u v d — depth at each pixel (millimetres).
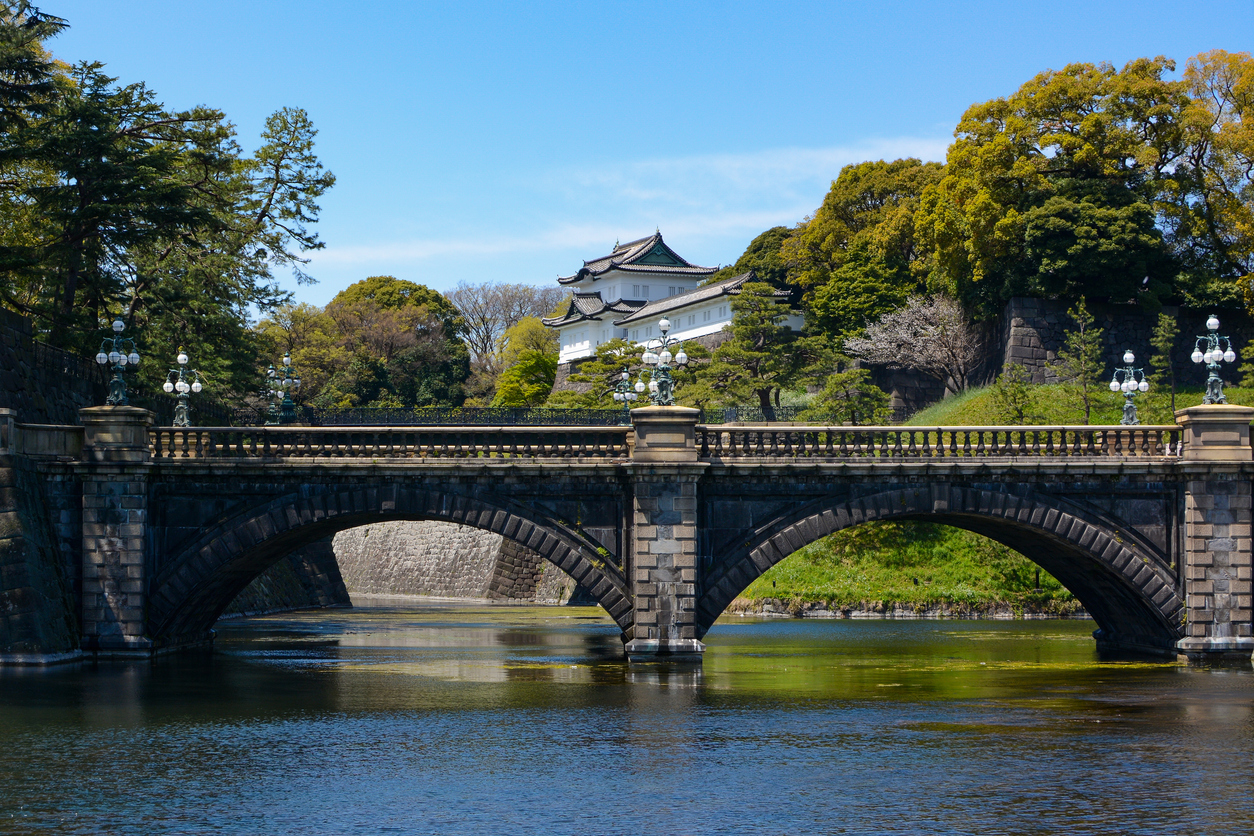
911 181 114625
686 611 46531
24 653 44469
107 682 42406
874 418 93875
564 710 38625
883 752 31766
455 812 25594
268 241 84125
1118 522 49156
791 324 120562
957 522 54406
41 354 58281
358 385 136250
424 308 153875
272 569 91250
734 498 47750
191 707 38562
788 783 28203
